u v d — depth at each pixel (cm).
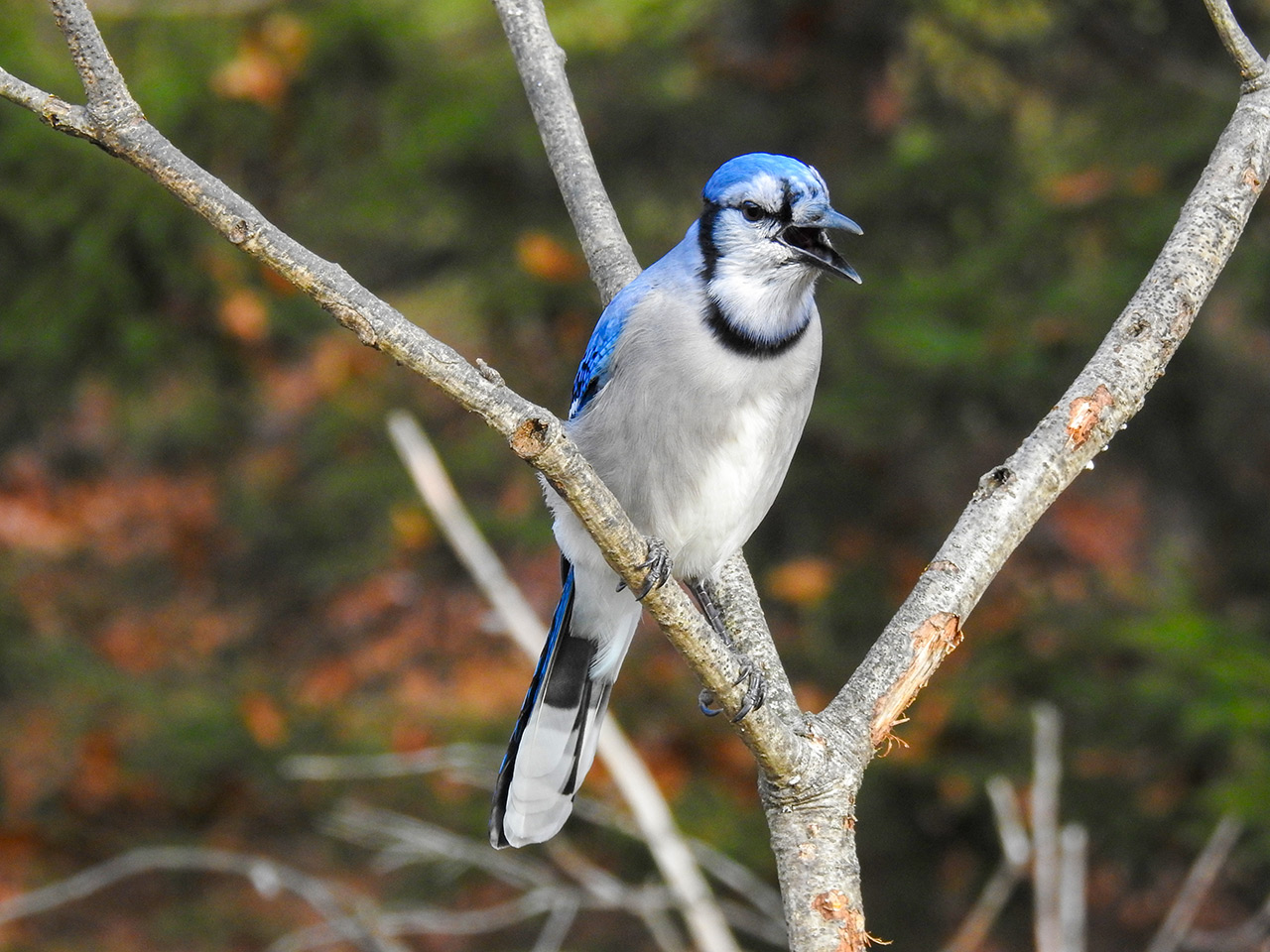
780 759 416
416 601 1600
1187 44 1201
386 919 772
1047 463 444
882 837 1304
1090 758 1212
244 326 1405
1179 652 964
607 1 1445
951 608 437
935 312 1147
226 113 1388
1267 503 1285
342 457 1617
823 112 1376
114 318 1381
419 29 1463
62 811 1449
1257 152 460
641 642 1524
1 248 1359
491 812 582
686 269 590
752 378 574
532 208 1470
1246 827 998
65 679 1543
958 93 1322
